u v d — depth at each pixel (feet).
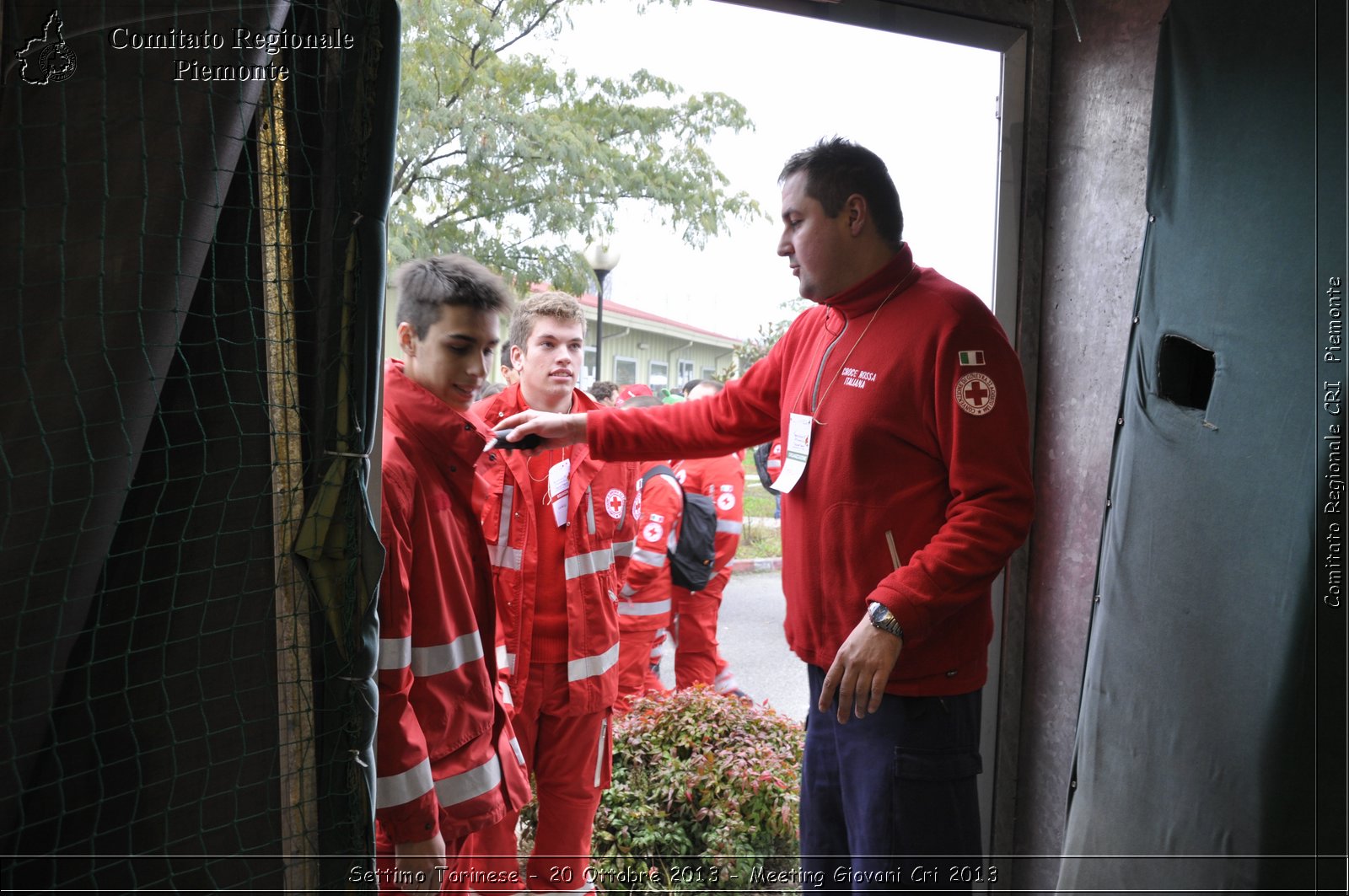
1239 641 6.11
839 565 6.06
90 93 4.04
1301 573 5.76
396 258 9.32
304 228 4.45
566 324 7.38
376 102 4.36
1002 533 5.57
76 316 4.03
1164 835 6.50
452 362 5.61
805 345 6.64
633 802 8.78
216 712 4.41
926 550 5.59
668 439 6.88
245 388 4.45
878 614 5.45
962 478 5.68
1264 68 6.22
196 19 4.13
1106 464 7.86
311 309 4.45
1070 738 8.18
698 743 9.26
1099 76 7.91
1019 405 5.85
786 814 8.71
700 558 10.90
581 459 7.14
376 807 5.19
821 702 5.59
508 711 6.58
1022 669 8.66
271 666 4.45
